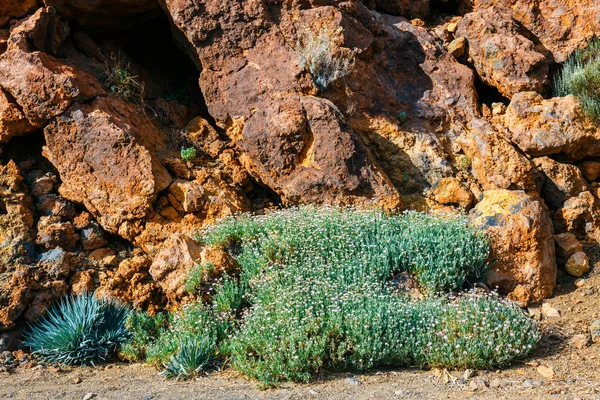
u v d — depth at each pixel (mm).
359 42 12109
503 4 13594
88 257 9719
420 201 11094
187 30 11406
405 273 9414
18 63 10422
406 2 13758
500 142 11148
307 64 11383
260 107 11109
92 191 10078
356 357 7883
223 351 8297
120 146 10125
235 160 11320
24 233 9461
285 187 10781
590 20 13062
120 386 7602
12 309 8781
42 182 10156
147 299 9242
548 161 11273
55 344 8422
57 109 10219
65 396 7320
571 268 10211
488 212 10180
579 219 10906
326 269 9234
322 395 7188
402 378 7672
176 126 11789
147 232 9992
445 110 12102
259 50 11516
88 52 11883
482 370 7867
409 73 12477
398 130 11609
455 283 9328
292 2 11938
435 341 8078
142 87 11539
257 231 9969
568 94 12258
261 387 7438
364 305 8492
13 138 10484
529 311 9398
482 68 12688
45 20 11133
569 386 7336
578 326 8992
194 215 10258
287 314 8188
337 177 10617
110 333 8586
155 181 10117
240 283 9250
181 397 7168
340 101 11602
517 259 9766
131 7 11930
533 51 12523
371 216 10250
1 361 8336
